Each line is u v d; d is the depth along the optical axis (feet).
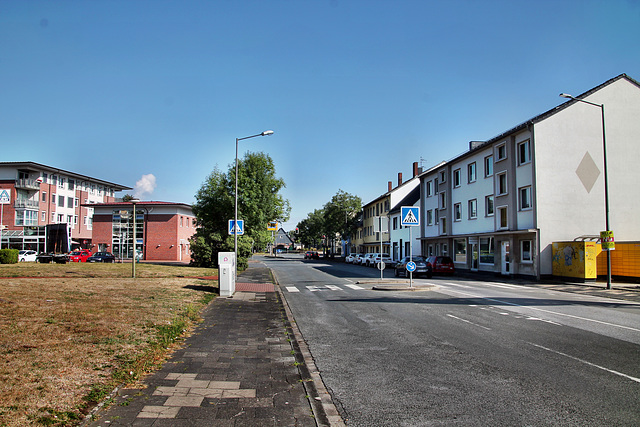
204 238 114.73
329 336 31.35
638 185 90.94
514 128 93.97
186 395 17.57
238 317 38.73
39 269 83.35
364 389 19.42
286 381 20.06
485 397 18.30
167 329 28.96
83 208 233.14
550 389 19.29
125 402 16.33
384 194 200.64
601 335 31.40
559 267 85.25
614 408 16.96
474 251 117.60
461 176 124.77
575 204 89.25
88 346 22.62
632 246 81.20
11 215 197.57
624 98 92.07
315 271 125.08
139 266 105.50
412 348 27.50
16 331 24.47
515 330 33.40
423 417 16.14
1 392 15.47
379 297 56.65
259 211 118.62
